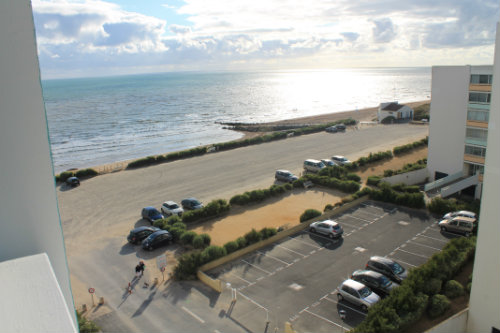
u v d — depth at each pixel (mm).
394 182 45375
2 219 5648
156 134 100688
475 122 40562
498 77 16938
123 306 22562
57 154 78938
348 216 36156
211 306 22312
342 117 117688
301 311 21672
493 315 18188
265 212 38719
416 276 22344
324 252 29016
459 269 24844
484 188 17922
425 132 79500
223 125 113312
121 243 32188
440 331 18141
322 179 46219
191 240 30797
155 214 36688
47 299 4520
